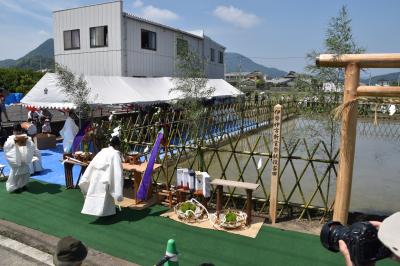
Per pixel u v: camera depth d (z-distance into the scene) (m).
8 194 7.82
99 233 5.83
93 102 12.20
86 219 6.42
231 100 24.31
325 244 1.76
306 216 6.49
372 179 10.83
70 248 2.58
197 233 5.78
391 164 13.10
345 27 5.94
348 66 5.12
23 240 5.62
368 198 8.86
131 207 6.95
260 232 5.80
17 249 5.37
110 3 16.47
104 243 5.47
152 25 18.48
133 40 17.25
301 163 12.18
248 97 25.17
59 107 11.80
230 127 18.20
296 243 5.39
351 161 5.36
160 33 19.19
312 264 4.79
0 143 13.23
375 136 20.27
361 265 1.50
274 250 5.18
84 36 17.47
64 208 6.98
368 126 23.45
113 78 14.59
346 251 1.56
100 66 17.25
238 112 19.22
